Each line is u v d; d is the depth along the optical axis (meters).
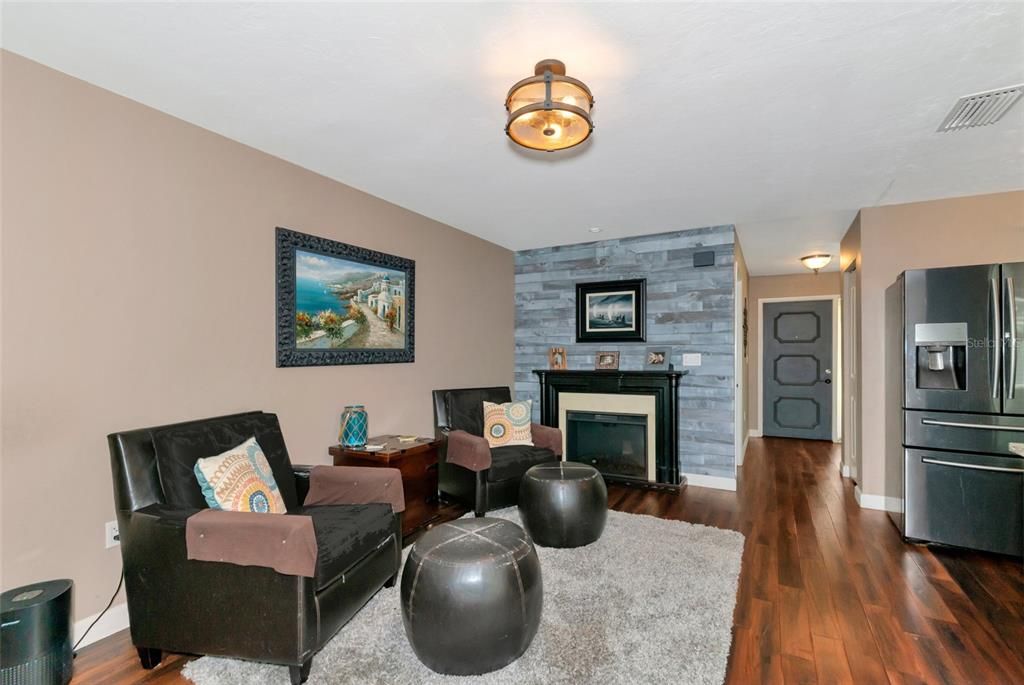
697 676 1.76
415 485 3.18
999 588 2.46
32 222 1.88
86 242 2.03
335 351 3.19
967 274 2.96
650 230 4.56
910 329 3.10
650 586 2.42
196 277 2.44
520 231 4.60
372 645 1.97
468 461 3.43
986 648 1.96
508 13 1.60
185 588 1.78
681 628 2.06
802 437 6.93
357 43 1.78
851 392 4.59
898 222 3.70
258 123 2.43
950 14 1.60
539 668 1.80
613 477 4.52
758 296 7.18
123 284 2.15
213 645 1.77
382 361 3.57
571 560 2.72
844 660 1.89
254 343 2.71
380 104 2.24
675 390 4.34
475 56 1.86
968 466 2.91
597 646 1.93
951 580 2.55
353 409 3.13
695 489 4.30
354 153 2.80
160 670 1.84
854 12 1.59
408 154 2.81
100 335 2.07
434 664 1.79
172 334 2.33
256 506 2.04
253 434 2.41
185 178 2.39
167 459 2.00
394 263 3.70
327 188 3.17
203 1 1.54
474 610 1.74
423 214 4.03
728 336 4.37
